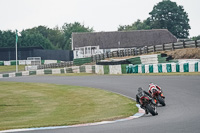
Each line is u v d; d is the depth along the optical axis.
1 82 63.75
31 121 24.52
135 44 138.00
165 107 25.45
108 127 17.17
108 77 53.75
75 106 31.91
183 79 40.00
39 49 141.25
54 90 45.31
